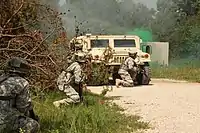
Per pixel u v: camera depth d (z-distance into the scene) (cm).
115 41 3753
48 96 2131
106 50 3059
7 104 1210
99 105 1953
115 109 2030
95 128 1488
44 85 2078
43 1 2172
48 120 1538
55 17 2116
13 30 2081
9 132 1209
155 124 1692
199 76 4531
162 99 2464
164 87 3272
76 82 2016
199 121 1761
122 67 3406
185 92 2836
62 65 2050
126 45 3766
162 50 6356
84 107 1900
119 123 1659
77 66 2027
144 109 2080
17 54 2009
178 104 2255
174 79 4478
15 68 1240
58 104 1959
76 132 1391
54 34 2112
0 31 1944
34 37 1998
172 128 1616
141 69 3578
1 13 2038
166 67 5684
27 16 2100
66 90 2005
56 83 2067
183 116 1880
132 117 1816
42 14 2120
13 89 1209
